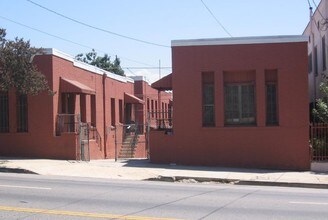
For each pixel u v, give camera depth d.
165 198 11.12
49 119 21.77
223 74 20.45
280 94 19.98
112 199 10.75
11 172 17.38
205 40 20.41
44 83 19.94
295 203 10.74
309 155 19.70
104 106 30.19
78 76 25.38
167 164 20.72
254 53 20.12
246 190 13.54
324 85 20.97
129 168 18.97
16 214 8.70
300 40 19.92
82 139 23.33
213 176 16.86
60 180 14.82
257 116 20.12
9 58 18.39
